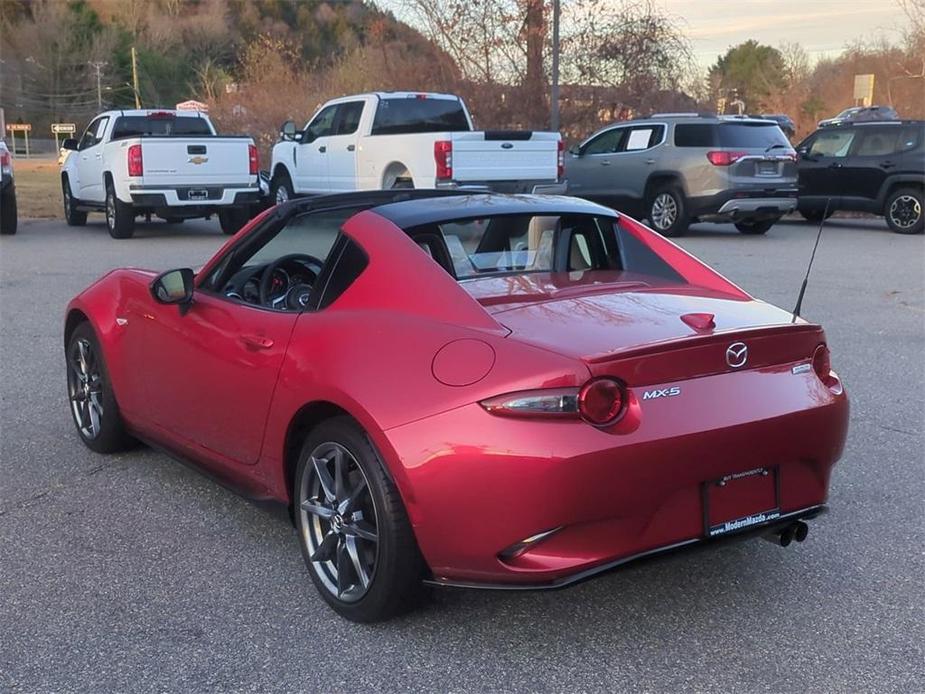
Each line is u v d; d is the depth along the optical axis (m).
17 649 3.38
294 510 3.85
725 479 3.29
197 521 4.54
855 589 3.85
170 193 15.38
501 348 3.20
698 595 3.79
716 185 16.06
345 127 15.41
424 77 25.50
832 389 3.62
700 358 3.24
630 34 24.70
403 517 3.31
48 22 83.69
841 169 18.36
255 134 33.78
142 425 5.02
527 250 4.19
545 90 24.84
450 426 3.13
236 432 4.14
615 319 3.42
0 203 16.39
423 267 3.60
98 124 17.77
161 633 3.50
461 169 13.01
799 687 3.15
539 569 3.07
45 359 7.63
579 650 3.38
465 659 3.32
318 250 4.95
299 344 3.73
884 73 40.53
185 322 4.48
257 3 84.94
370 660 3.32
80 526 4.48
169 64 82.19
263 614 3.64
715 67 56.28
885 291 11.01
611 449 3.03
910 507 4.71
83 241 15.81
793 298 10.51
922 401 6.55
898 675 3.22
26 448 5.58
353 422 3.45
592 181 17.80
